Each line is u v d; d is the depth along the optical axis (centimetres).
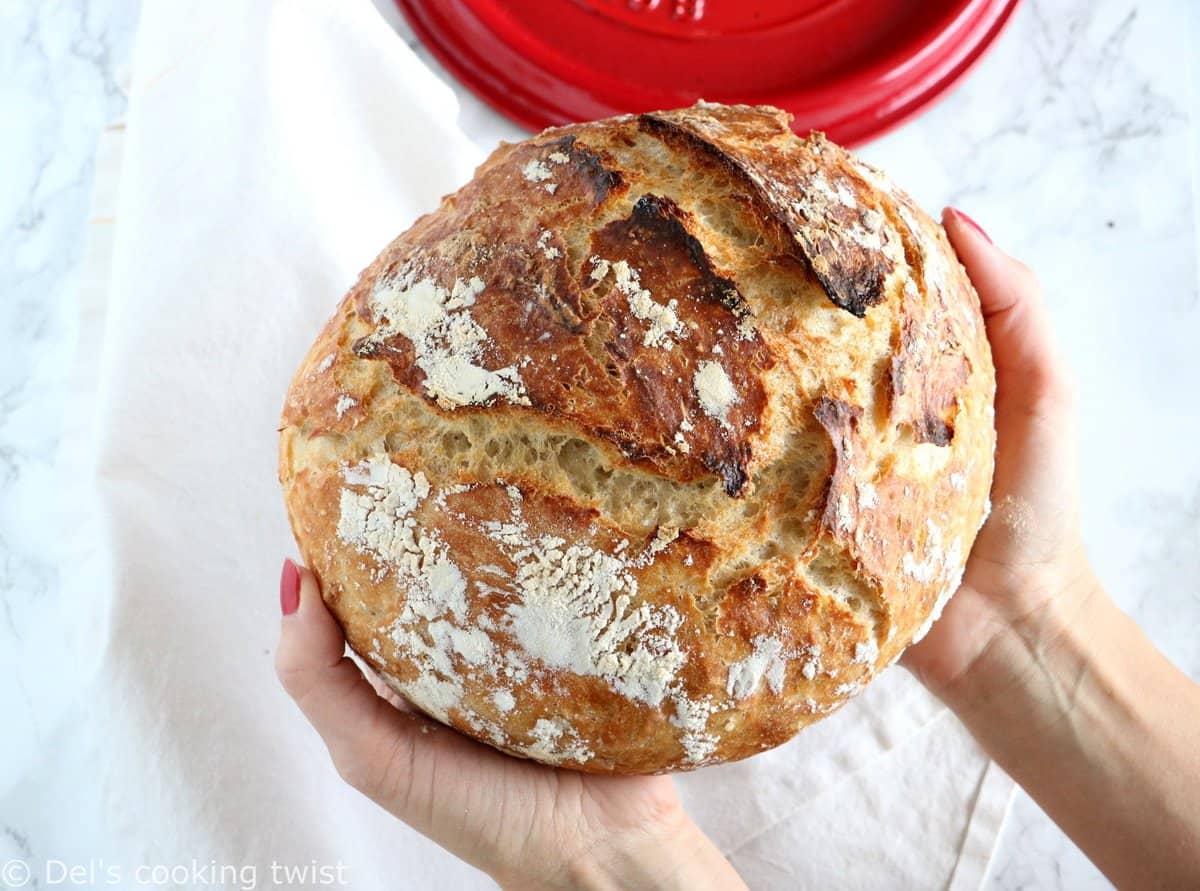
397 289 27
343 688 30
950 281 29
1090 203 45
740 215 26
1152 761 35
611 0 45
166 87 40
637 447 25
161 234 39
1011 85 46
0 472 43
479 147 45
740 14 46
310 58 41
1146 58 46
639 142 28
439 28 45
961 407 28
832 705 27
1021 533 36
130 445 38
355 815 38
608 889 32
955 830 39
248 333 40
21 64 46
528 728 27
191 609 38
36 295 45
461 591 26
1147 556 43
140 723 36
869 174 30
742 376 25
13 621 42
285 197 40
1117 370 44
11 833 38
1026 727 37
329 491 27
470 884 38
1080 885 41
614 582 25
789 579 26
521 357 25
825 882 39
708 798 40
